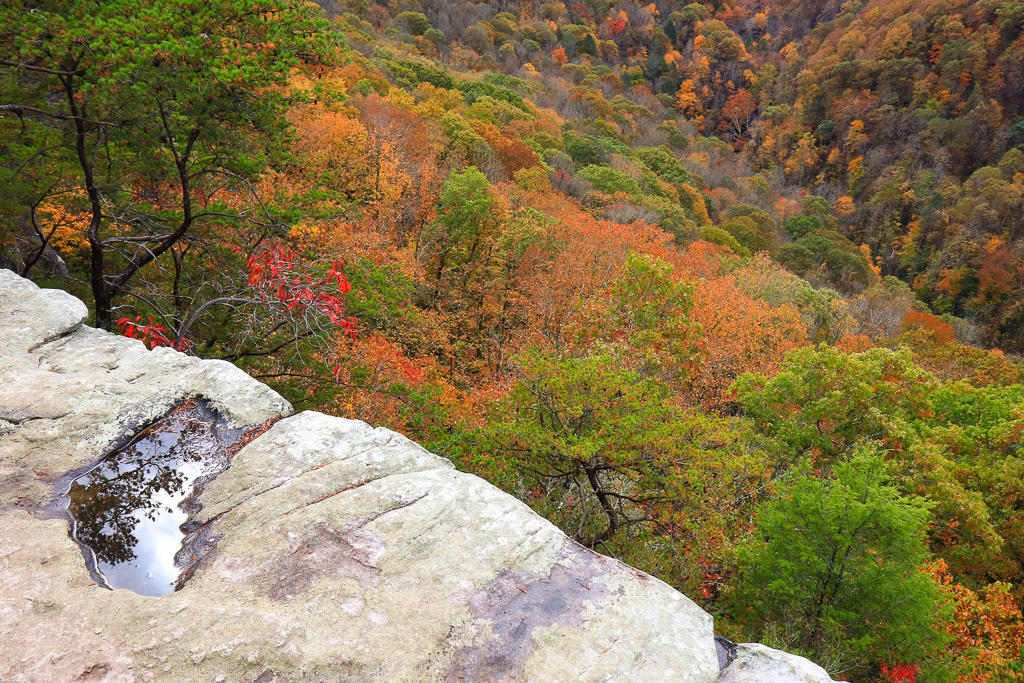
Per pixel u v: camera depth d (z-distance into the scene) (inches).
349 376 335.3
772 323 914.1
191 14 246.7
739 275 1184.8
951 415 752.3
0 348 124.8
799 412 556.1
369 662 64.5
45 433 100.0
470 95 1841.8
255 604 70.4
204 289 327.3
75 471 93.0
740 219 1972.2
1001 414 673.0
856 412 540.7
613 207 1330.0
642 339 446.3
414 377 416.2
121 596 70.4
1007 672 338.3
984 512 458.9
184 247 321.4
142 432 103.3
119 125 249.8
